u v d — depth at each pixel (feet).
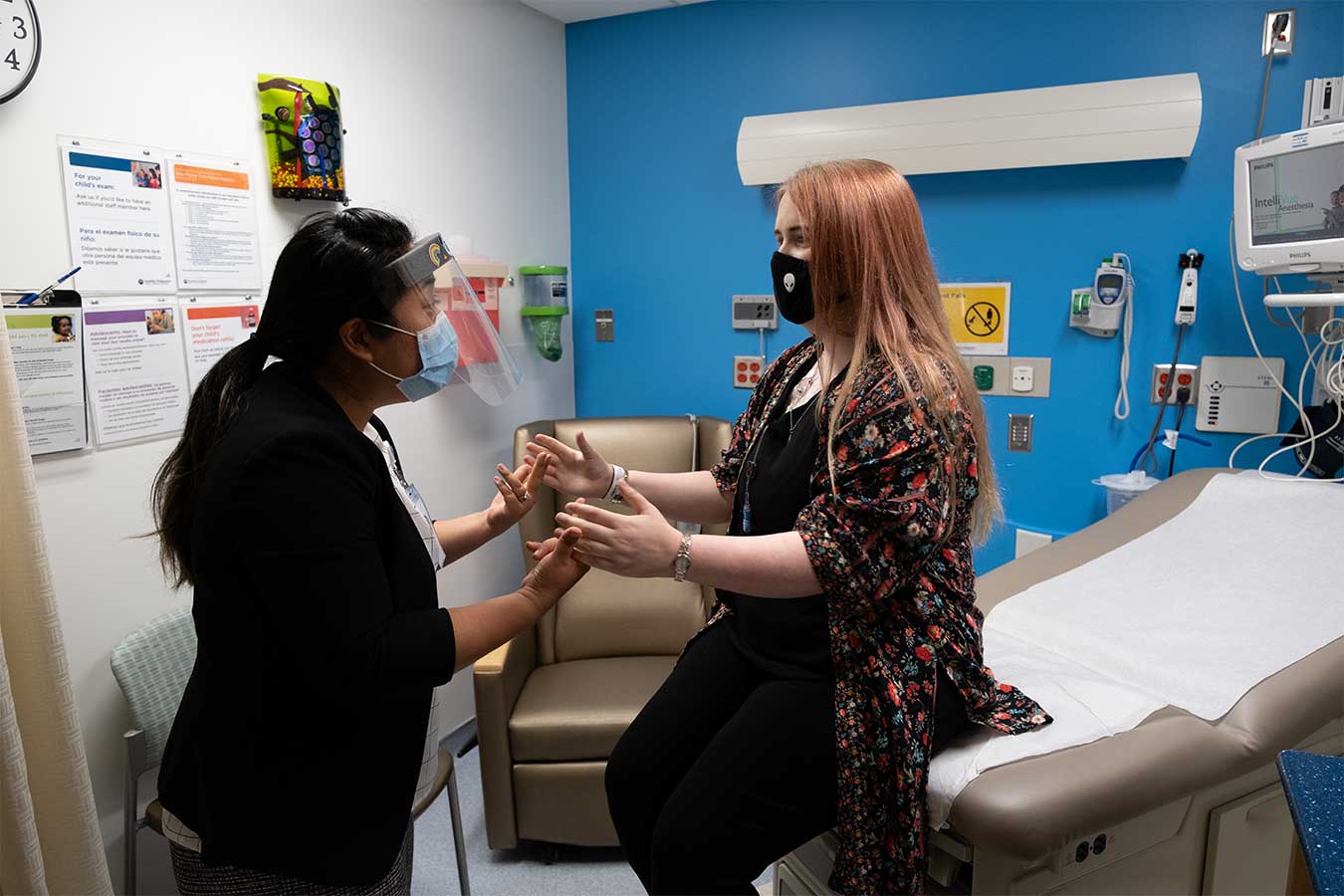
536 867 7.23
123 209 5.78
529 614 3.78
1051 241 8.25
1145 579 6.10
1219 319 7.75
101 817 5.90
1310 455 7.19
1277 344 7.57
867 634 3.69
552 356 10.02
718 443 8.78
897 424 3.45
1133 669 5.03
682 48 9.70
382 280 3.43
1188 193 7.70
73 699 4.49
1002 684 4.17
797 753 3.72
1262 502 6.68
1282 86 7.29
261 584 3.18
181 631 6.10
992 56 8.28
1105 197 7.99
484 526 4.69
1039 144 7.67
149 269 5.98
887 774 3.66
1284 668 4.85
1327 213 6.15
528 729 6.92
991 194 8.43
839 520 3.50
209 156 6.36
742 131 8.93
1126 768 3.94
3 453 4.21
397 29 8.02
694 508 4.85
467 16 8.83
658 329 10.37
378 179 7.91
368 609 3.28
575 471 4.80
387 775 3.67
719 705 4.24
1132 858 4.32
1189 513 6.82
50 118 5.33
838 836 3.79
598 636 8.34
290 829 3.51
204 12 6.26
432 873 7.16
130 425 5.91
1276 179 6.41
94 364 5.65
